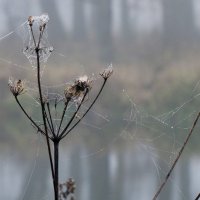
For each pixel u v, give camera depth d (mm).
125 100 24562
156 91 26500
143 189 10875
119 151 16312
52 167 2703
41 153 13539
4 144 18859
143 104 25328
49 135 2777
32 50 2734
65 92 2785
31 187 9422
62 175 11641
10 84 2732
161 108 25109
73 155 14820
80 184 11062
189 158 13016
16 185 10062
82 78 2785
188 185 10500
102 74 2900
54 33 33781
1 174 11648
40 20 2715
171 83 27016
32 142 18109
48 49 2764
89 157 15086
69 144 17062
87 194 10297
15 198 8883
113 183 11445
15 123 22391
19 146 18234
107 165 13906
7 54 19906
